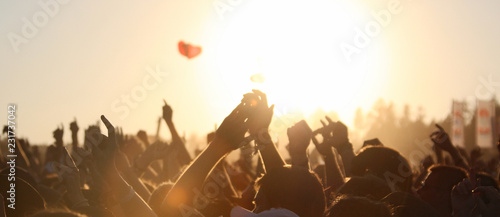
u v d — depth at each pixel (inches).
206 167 118.6
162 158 244.4
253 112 119.6
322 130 202.1
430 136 239.0
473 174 173.8
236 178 291.4
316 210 128.6
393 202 145.9
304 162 173.3
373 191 161.5
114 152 119.2
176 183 119.2
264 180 129.3
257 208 131.2
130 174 165.9
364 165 173.2
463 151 344.5
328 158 200.8
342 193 161.9
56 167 220.7
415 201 145.5
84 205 164.1
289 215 124.0
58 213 122.6
